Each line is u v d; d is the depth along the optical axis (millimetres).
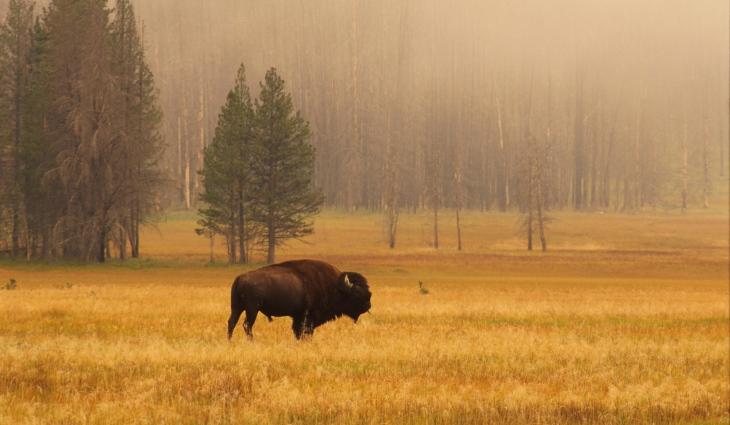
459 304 125312
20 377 47656
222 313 98750
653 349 68188
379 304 125188
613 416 41156
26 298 125750
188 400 42375
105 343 61906
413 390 45000
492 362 57906
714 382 50469
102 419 37312
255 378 48188
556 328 91188
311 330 71062
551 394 44875
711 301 153250
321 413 39656
